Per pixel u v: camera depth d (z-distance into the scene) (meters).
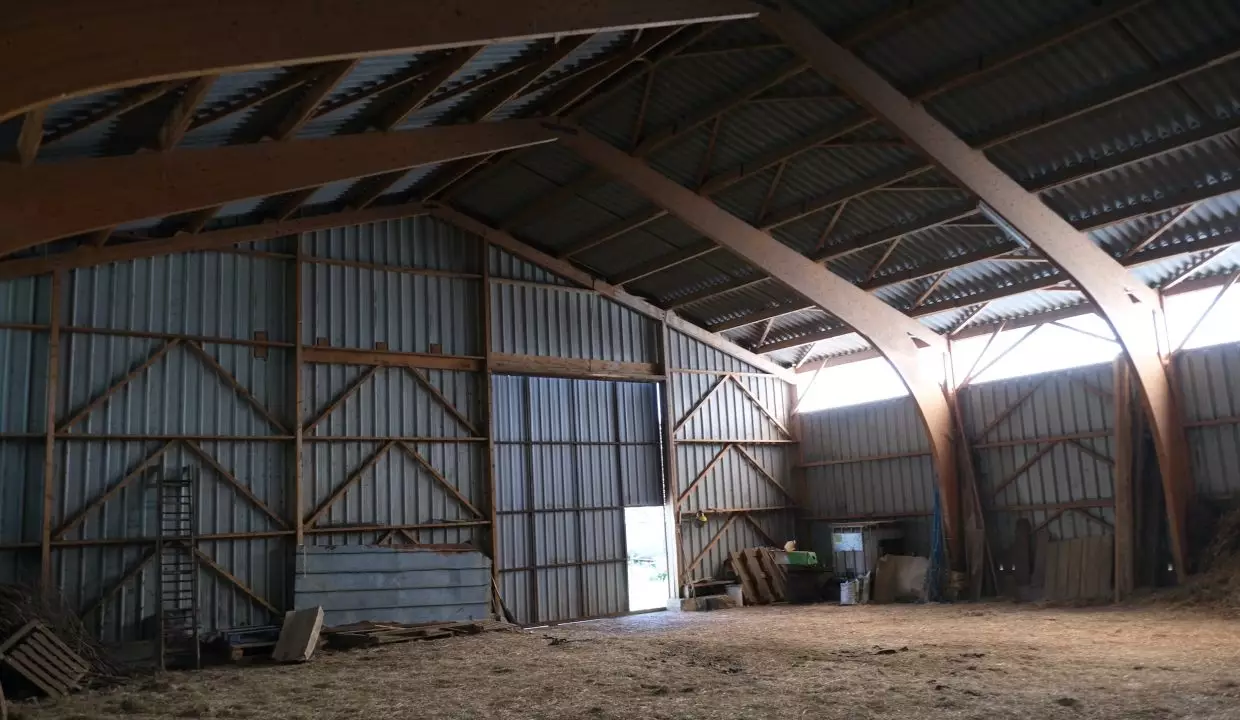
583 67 15.80
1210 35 12.69
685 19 12.61
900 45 14.20
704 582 24.19
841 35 14.23
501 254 22.55
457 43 9.66
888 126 15.09
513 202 21.39
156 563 16.72
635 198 20.02
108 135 12.08
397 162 14.90
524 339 22.41
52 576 15.86
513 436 22.06
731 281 22.83
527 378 22.59
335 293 19.83
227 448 18.00
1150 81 13.42
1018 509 21.94
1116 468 19.58
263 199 17.72
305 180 13.44
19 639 12.72
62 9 7.01
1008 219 16.39
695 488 24.83
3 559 15.60
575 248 22.48
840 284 20.92
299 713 10.59
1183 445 19.05
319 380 19.33
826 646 14.62
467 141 16.05
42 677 12.49
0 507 15.63
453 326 21.41
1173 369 19.25
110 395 16.86
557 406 22.98
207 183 12.18
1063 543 20.78
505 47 13.87
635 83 16.59
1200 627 14.82
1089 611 18.09
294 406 18.75
